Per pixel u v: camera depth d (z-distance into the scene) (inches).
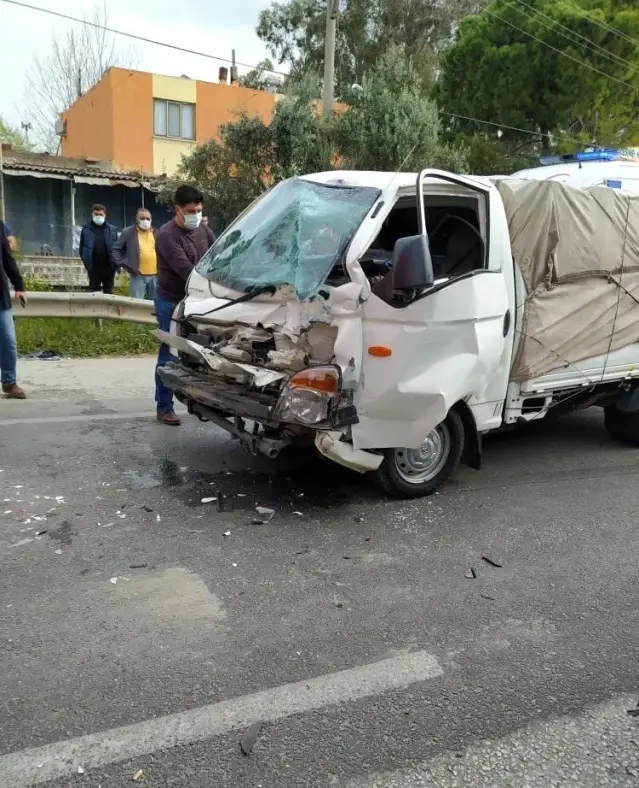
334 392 163.3
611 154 362.3
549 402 221.6
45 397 284.5
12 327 272.1
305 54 1295.5
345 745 102.2
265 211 206.5
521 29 932.6
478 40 968.9
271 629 130.6
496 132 1004.6
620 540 179.3
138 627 129.0
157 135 1040.2
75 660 118.6
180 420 258.5
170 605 136.9
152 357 379.9
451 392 178.1
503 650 127.8
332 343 165.3
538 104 961.5
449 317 175.0
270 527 173.5
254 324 178.1
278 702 110.6
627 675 122.2
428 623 135.6
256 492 194.2
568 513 195.3
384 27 1285.7
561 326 211.2
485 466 233.3
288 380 163.6
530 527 184.1
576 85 912.3
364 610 138.9
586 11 883.4
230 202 679.7
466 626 135.3
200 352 183.6
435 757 100.7
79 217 896.3
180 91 1042.1
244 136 658.2
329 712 109.0
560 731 107.2
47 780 93.4
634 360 240.8
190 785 93.7
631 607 145.9
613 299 226.7
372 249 203.8
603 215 218.8
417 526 179.6
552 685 118.3
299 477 206.7
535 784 96.5
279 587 145.8
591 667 124.0
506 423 210.7
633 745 104.9
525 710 111.7
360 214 174.2
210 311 190.1
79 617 131.3
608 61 898.7
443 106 1033.5
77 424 249.3
